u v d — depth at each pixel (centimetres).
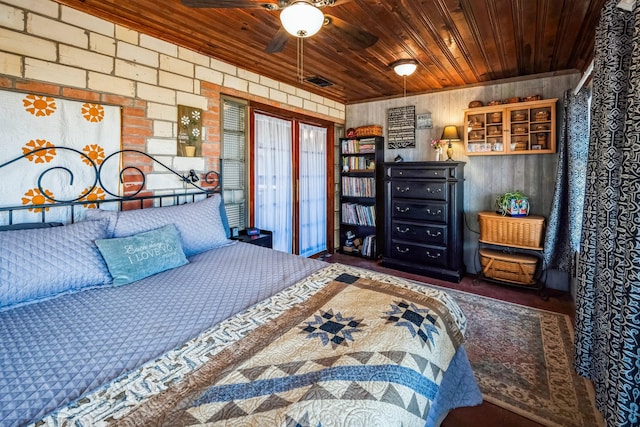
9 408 85
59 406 85
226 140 322
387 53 286
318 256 466
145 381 93
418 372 108
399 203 401
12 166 182
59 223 190
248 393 88
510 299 316
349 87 404
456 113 400
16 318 132
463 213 396
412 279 376
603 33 154
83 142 211
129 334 121
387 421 85
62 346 113
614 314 130
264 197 371
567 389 185
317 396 87
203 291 162
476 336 245
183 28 242
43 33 192
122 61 229
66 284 157
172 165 263
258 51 284
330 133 473
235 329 123
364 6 205
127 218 204
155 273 186
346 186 483
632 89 120
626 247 119
